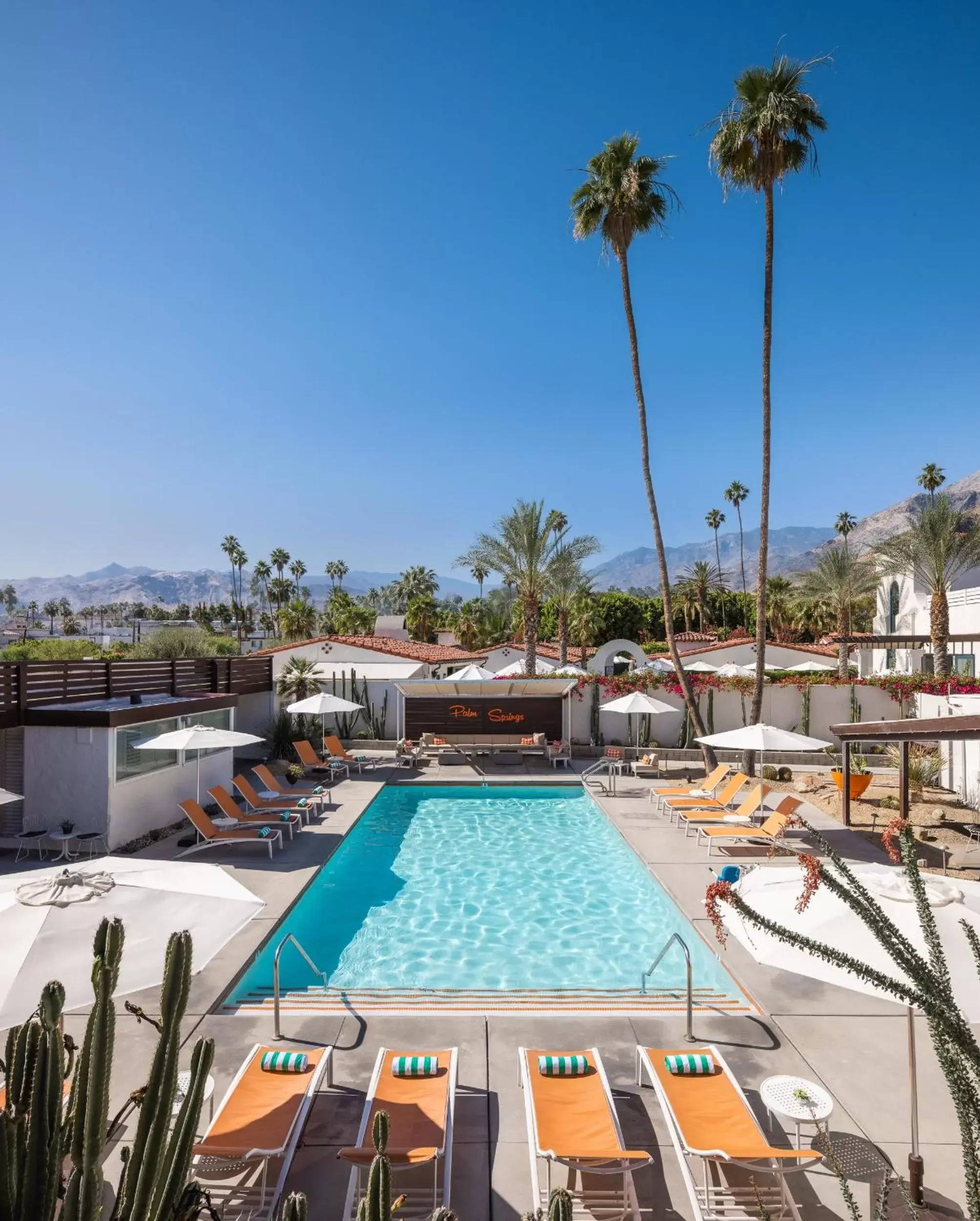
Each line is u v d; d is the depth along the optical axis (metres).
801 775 22.34
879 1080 7.13
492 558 33.66
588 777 21.89
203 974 9.10
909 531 27.38
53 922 5.42
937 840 15.40
